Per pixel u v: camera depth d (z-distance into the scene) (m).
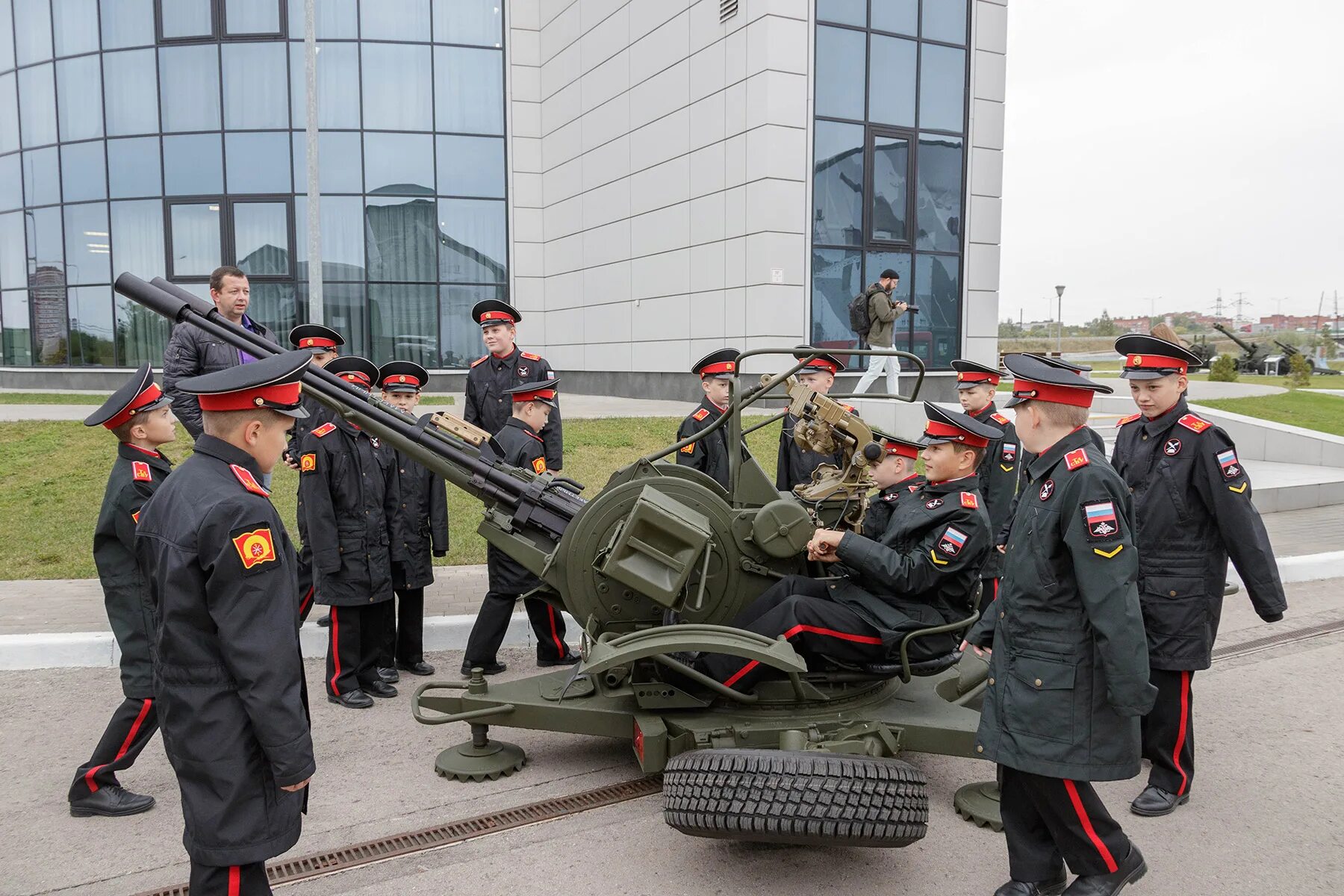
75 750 4.22
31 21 19.92
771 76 13.85
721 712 3.74
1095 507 2.61
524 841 3.46
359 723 4.62
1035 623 2.75
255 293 19.45
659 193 16.38
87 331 20.45
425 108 19.53
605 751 4.31
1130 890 3.14
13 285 21.30
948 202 16.12
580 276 19.12
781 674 3.76
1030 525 2.79
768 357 14.26
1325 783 3.99
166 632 2.31
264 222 19.39
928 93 15.69
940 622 3.74
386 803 3.75
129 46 19.28
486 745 4.06
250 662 2.26
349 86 19.19
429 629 5.75
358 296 19.56
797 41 14.05
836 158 14.89
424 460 4.15
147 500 3.54
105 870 3.24
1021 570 2.79
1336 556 7.73
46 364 21.06
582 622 3.97
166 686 2.34
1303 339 65.19
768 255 14.10
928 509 3.71
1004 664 2.82
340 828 3.54
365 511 4.80
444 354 20.11
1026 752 2.71
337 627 4.82
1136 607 2.58
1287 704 4.90
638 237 17.08
